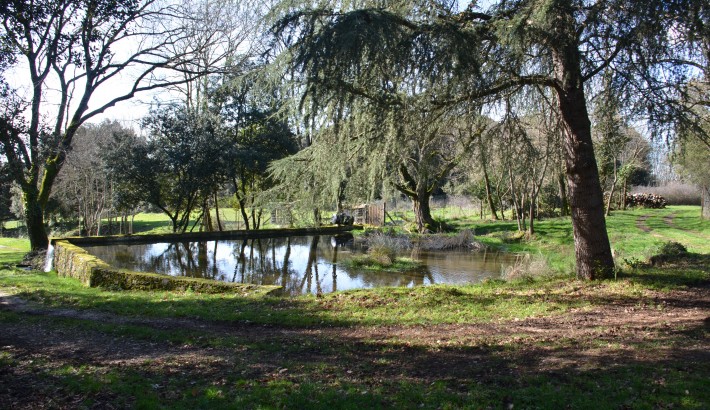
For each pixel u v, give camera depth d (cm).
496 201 3053
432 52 616
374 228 2547
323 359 512
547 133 897
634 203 3266
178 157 2286
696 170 1916
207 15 1524
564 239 1875
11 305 868
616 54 678
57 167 1770
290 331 651
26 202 1723
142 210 2927
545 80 776
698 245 1522
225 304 830
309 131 737
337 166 791
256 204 916
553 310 692
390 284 1284
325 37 582
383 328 648
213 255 1878
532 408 351
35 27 1048
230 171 2395
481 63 688
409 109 692
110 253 1872
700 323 564
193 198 2530
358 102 682
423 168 891
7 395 398
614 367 426
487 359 482
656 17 578
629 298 723
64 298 920
